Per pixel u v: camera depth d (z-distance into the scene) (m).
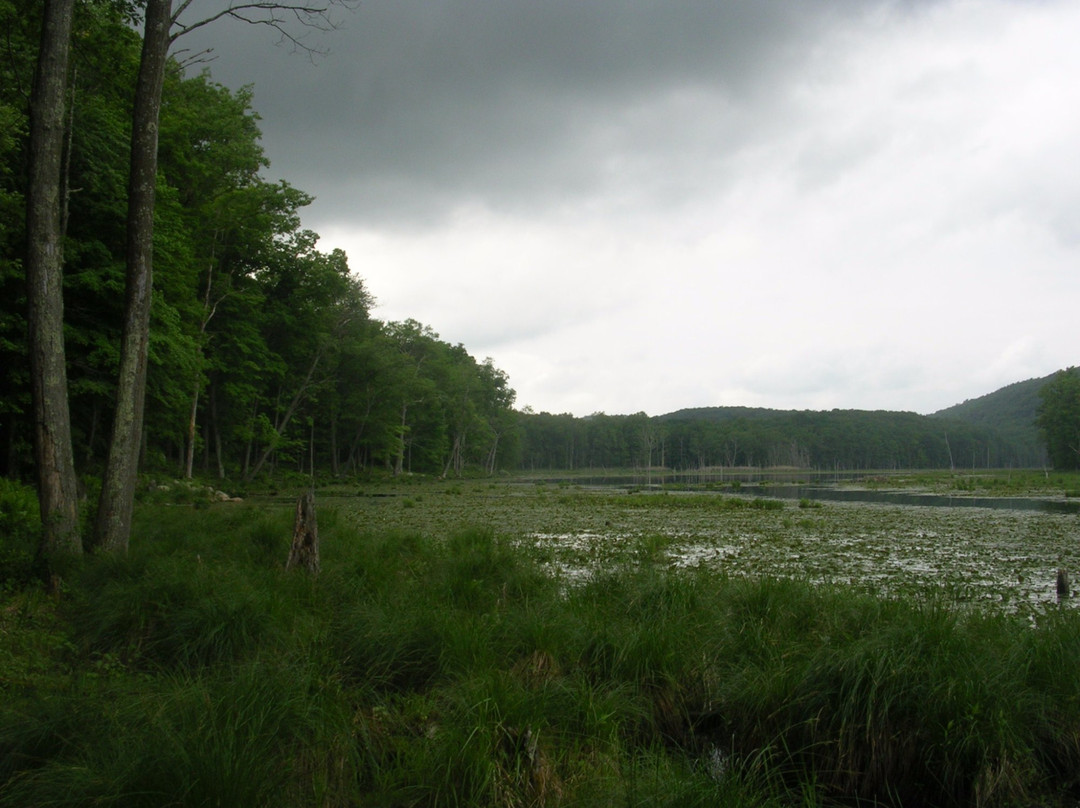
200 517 13.11
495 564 7.31
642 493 38.34
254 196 27.02
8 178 13.38
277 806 2.91
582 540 13.59
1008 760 3.61
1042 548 12.75
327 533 10.43
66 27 7.44
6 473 16.89
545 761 3.34
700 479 80.12
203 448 35.22
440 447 64.44
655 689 4.46
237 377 33.34
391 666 4.64
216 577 5.90
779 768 3.84
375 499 28.83
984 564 10.67
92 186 15.56
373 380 47.81
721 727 4.37
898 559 11.18
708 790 3.14
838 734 3.87
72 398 17.44
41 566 6.73
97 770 2.91
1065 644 4.63
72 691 3.74
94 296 16.27
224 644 4.65
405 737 3.76
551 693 3.93
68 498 7.27
